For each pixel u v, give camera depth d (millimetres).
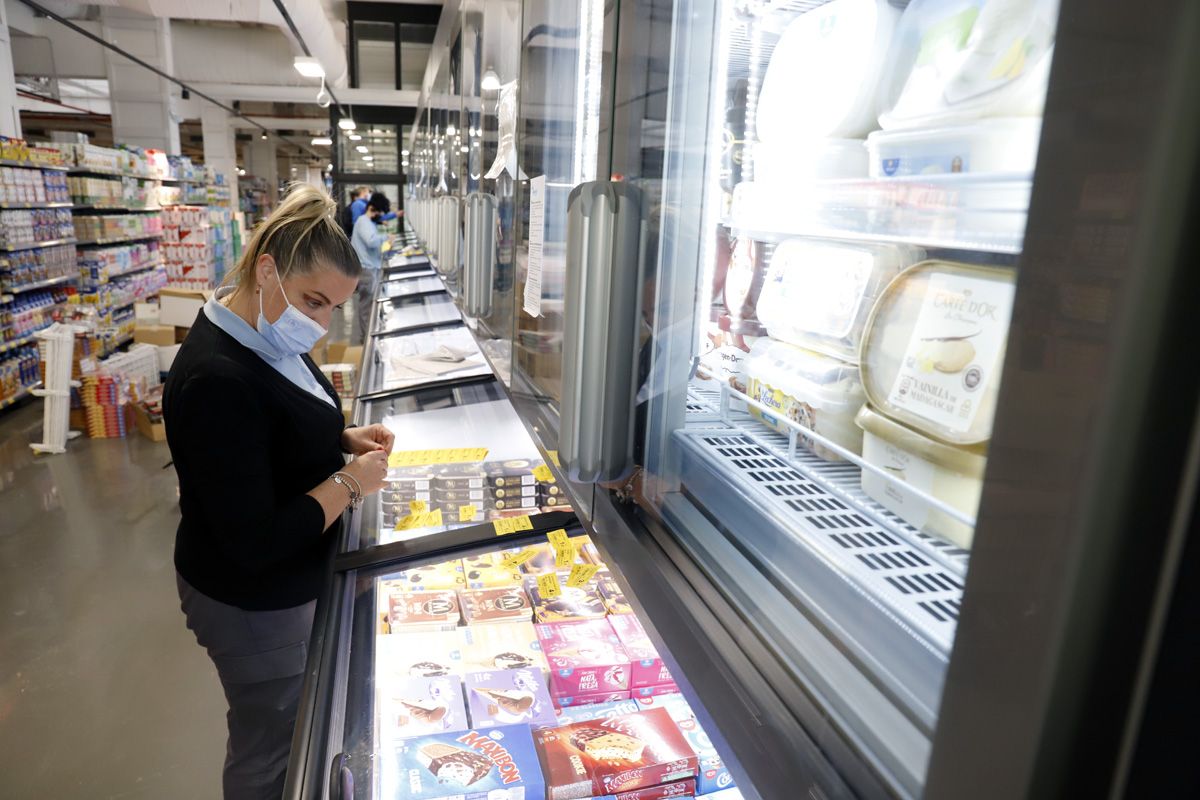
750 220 814
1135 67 271
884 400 625
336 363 6426
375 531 1842
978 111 521
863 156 653
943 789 367
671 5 791
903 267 618
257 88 12984
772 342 801
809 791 505
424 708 1223
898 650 511
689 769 1122
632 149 894
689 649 684
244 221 19391
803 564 619
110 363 6383
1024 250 317
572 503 1104
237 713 1952
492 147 2004
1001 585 328
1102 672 303
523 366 1512
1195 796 297
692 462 833
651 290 862
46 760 2551
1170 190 266
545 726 1196
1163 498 287
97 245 9477
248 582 1829
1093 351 288
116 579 3736
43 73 12734
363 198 10477
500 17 1886
